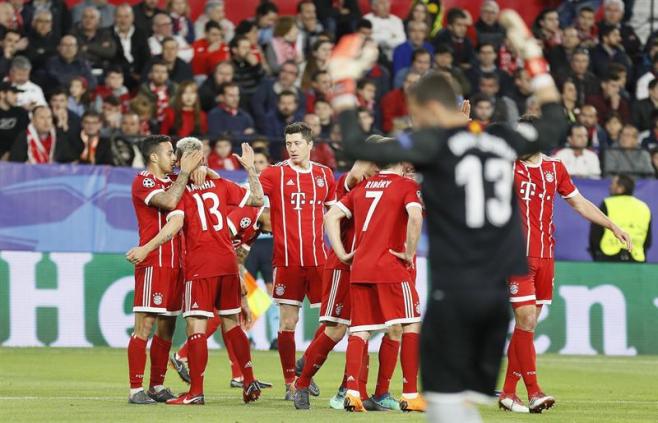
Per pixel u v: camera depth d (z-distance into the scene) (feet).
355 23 256.32
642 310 211.00
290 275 129.18
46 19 229.66
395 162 67.46
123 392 132.87
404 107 233.14
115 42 235.40
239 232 130.00
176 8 246.88
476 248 67.36
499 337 68.74
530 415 112.16
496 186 67.97
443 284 67.46
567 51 254.88
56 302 195.21
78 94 219.20
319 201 131.03
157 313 120.47
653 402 128.98
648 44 268.41
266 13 248.32
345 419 102.53
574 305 209.26
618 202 207.82
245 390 119.96
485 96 229.66
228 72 224.94
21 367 163.73
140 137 204.64
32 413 107.14
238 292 120.06
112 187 197.57
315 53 234.99
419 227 110.11
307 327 200.54
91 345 196.34
